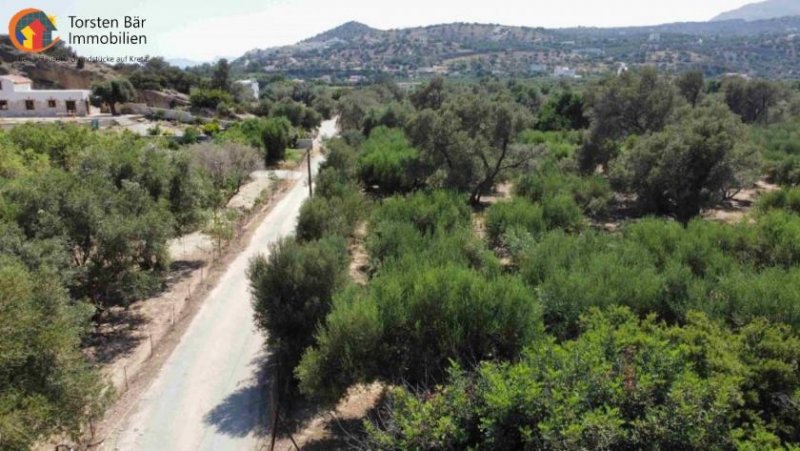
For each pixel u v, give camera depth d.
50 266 14.68
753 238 20.45
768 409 10.09
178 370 16.17
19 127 36.69
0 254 13.29
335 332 12.60
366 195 38.94
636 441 8.45
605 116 47.72
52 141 33.84
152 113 72.50
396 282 13.77
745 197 37.97
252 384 15.52
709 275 16.62
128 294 18.41
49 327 10.50
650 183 29.36
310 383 12.62
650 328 12.06
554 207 26.84
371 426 9.97
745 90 61.19
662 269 18.22
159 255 19.69
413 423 9.03
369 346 12.55
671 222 22.81
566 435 8.07
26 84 68.00
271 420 13.87
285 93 111.88
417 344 12.93
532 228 24.83
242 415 14.09
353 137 55.56
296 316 14.89
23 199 17.47
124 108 73.69
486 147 34.62
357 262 24.55
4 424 8.37
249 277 16.34
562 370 9.42
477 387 9.72
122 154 23.33
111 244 17.48
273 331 15.23
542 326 13.15
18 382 9.55
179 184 23.81
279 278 15.31
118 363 16.50
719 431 8.62
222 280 23.08
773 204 28.31
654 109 45.09
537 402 8.72
